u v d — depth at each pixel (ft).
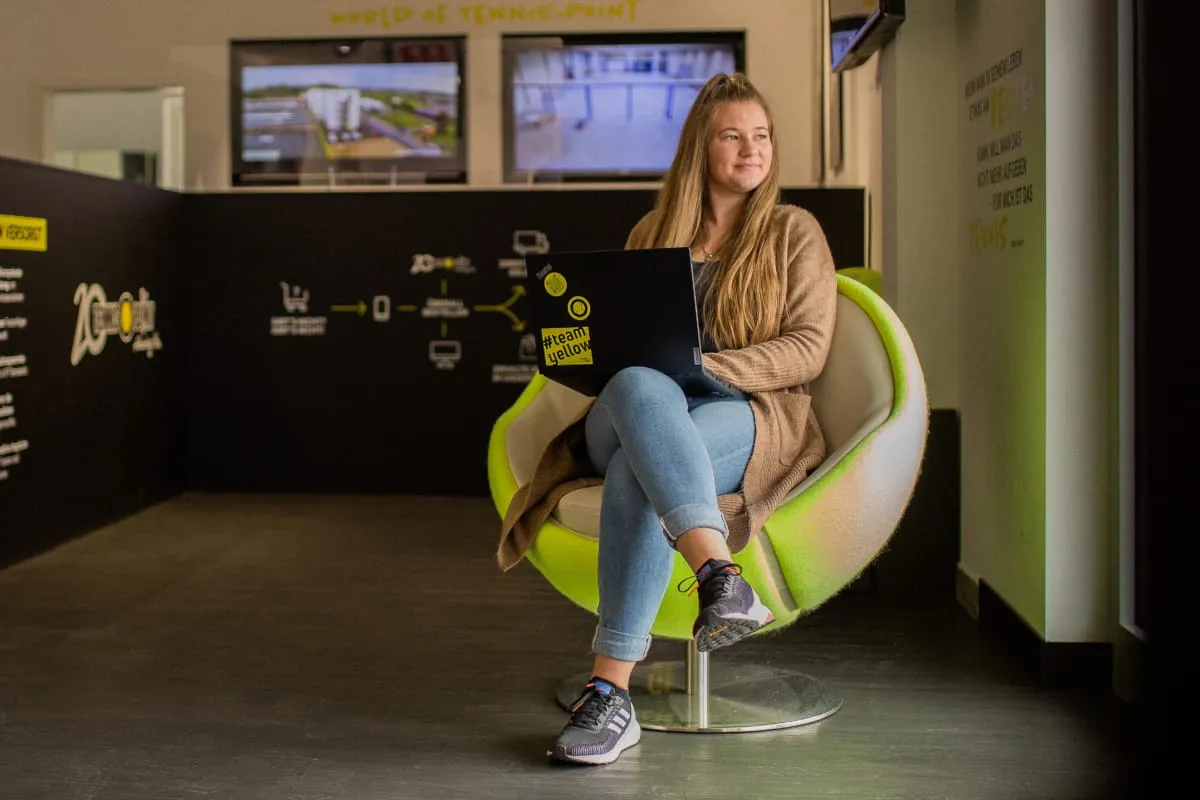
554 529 7.41
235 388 17.34
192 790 6.55
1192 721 7.19
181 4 20.84
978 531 10.30
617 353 7.13
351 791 6.54
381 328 17.17
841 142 17.75
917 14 10.89
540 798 6.43
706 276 7.84
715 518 6.47
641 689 8.25
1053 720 7.69
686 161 7.95
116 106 21.44
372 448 17.31
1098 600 8.34
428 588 11.65
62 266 13.57
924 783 6.63
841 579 7.24
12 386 12.46
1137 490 8.12
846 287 7.87
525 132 19.86
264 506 16.39
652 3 19.79
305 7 20.45
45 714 7.86
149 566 12.60
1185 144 7.23
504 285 17.03
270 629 10.08
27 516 12.86
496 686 8.50
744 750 7.17
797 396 7.46
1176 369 7.38
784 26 19.51
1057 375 8.30
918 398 7.39
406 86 19.93
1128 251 8.11
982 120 9.96
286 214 17.13
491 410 17.16
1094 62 8.18
